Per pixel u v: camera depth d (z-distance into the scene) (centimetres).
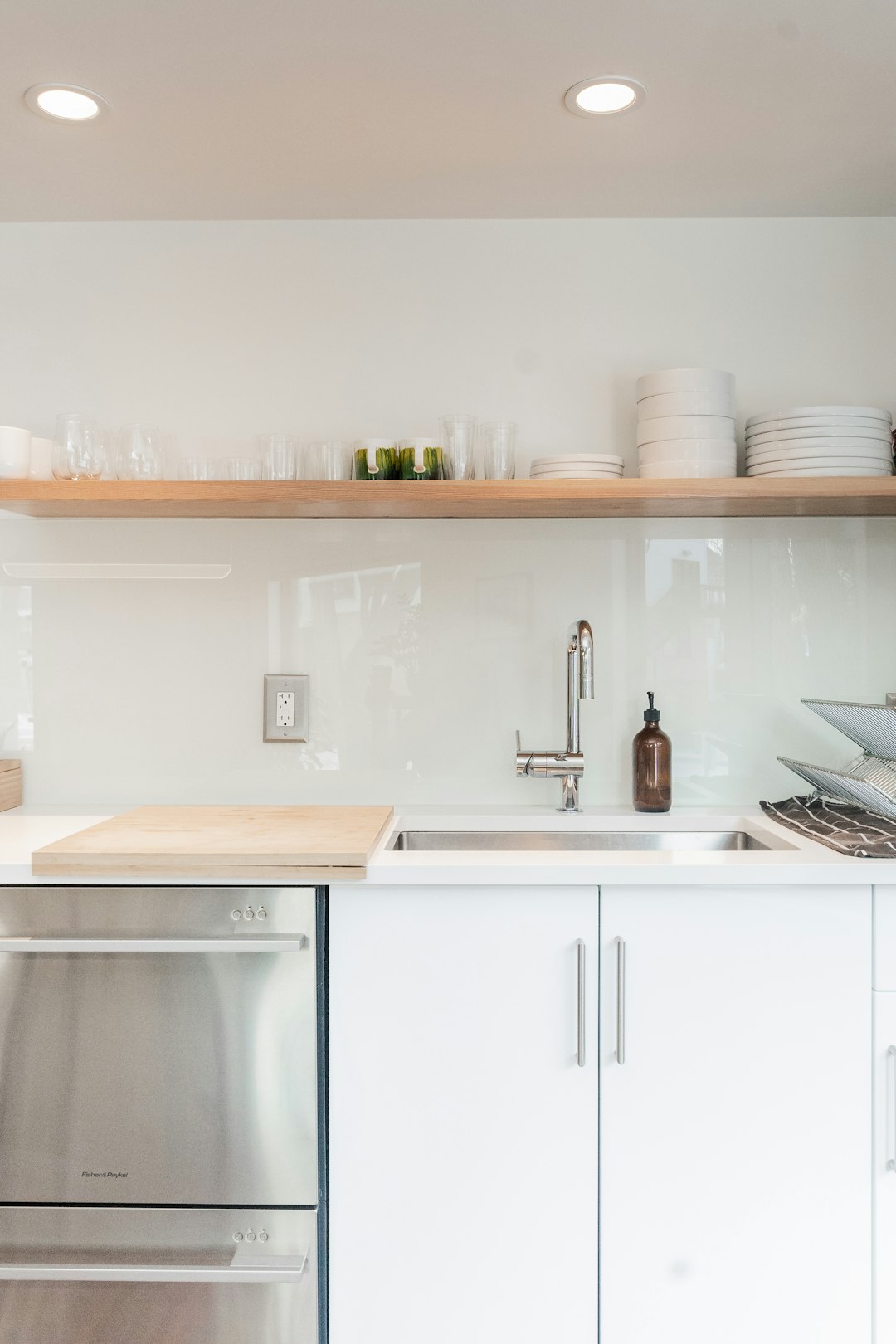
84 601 213
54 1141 154
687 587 213
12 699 214
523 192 201
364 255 213
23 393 213
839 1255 157
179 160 187
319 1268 156
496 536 213
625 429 213
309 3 140
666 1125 157
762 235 214
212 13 143
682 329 214
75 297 213
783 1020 157
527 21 145
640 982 157
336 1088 156
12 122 172
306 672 213
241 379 213
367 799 214
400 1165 156
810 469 185
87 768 214
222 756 214
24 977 154
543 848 200
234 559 213
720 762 215
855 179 197
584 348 213
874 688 213
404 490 181
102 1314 154
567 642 212
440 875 154
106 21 144
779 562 213
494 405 213
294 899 154
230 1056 153
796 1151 157
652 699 206
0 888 155
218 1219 153
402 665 214
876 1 141
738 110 170
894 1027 157
